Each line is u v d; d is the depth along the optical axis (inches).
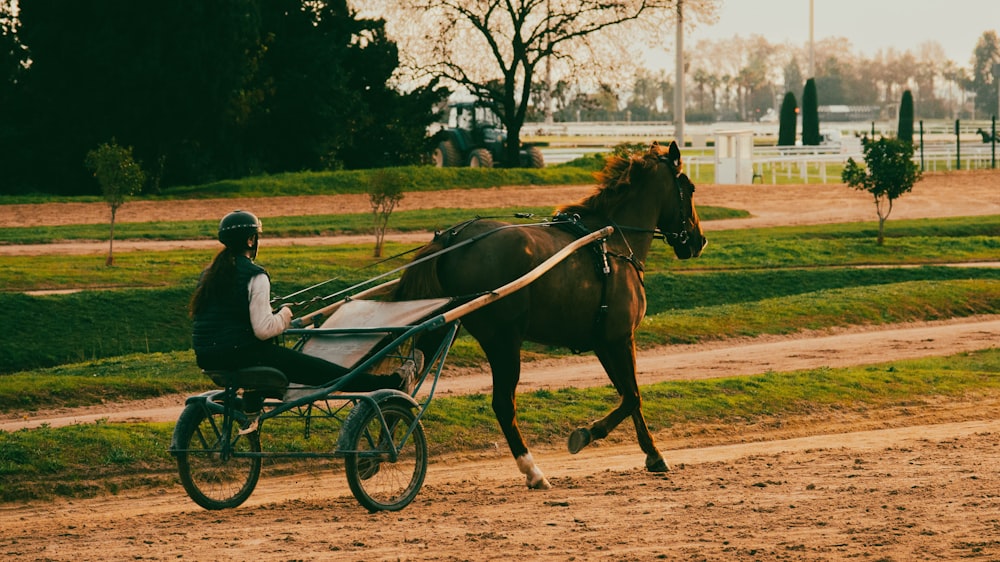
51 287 910.4
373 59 2224.4
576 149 2514.8
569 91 2234.3
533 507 285.4
